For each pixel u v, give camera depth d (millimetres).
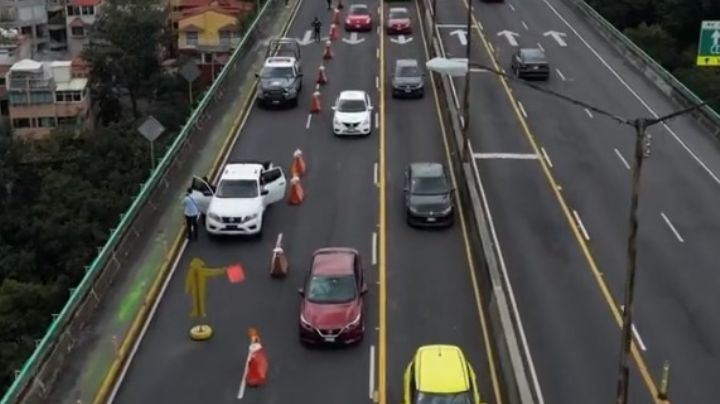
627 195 44125
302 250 37625
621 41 70438
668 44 100375
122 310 32438
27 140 92688
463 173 43125
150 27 113250
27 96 108188
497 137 51688
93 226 75625
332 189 43844
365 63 65750
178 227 39156
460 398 25031
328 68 64312
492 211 42000
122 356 29656
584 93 60156
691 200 43844
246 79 60781
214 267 36000
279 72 56125
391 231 39438
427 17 77125
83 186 80438
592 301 33969
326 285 31531
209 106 52281
